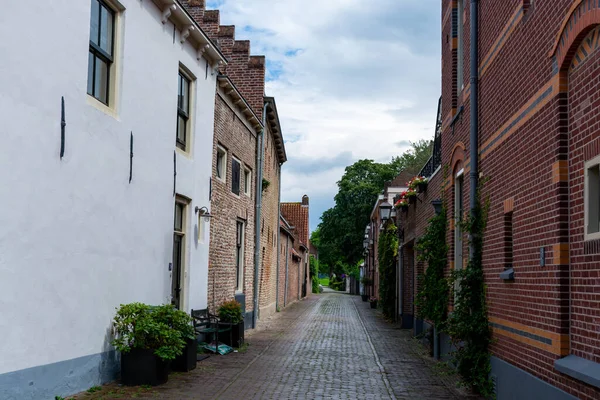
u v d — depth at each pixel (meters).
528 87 6.87
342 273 78.94
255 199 19.28
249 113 17.34
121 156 8.80
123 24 8.90
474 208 9.23
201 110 12.70
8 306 6.18
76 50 7.45
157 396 7.79
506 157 7.76
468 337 8.78
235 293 16.78
